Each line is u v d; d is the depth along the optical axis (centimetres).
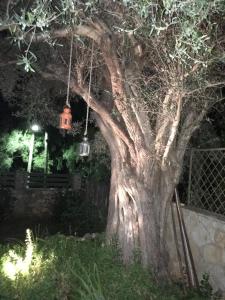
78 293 464
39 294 462
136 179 578
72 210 1449
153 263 565
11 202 1625
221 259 538
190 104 570
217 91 629
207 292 528
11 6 548
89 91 551
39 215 1652
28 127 1825
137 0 360
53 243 673
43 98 889
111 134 611
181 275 588
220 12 443
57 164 2070
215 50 480
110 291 460
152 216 576
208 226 565
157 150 559
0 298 453
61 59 667
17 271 526
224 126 726
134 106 533
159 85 536
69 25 452
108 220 631
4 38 657
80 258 595
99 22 476
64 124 475
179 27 425
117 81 520
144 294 466
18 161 2075
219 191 598
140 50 519
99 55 581
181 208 620
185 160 711
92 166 1543
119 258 570
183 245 598
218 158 609
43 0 359
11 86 826
